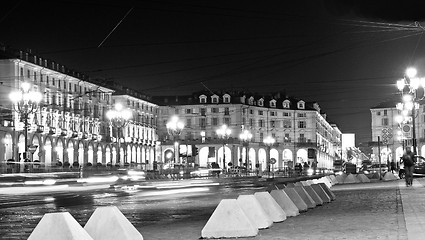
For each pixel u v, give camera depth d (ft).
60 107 303.27
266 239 32.78
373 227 36.81
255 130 455.22
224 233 34.19
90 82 339.16
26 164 154.71
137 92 414.00
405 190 83.92
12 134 256.93
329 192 66.23
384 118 450.30
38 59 285.84
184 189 126.41
